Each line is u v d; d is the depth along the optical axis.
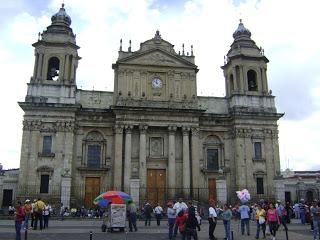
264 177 52.47
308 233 26.77
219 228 31.25
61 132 49.09
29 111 48.88
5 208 49.69
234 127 53.47
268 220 22.89
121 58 52.81
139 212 43.25
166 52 54.03
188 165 50.69
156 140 52.16
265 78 56.44
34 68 51.25
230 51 58.62
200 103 56.16
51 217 40.69
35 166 47.53
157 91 53.03
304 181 62.41
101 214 44.03
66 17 54.81
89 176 50.22
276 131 54.19
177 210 22.58
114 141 50.72
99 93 53.81
